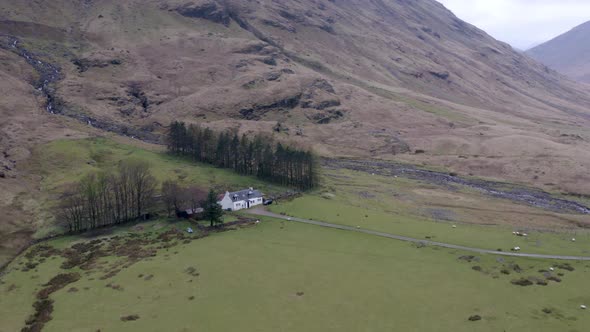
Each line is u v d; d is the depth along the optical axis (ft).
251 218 394.32
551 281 251.60
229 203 419.33
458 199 577.84
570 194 642.22
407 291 240.32
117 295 246.27
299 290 242.58
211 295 239.09
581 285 245.04
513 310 217.15
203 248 315.37
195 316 217.15
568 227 458.91
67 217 376.68
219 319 213.25
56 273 287.89
